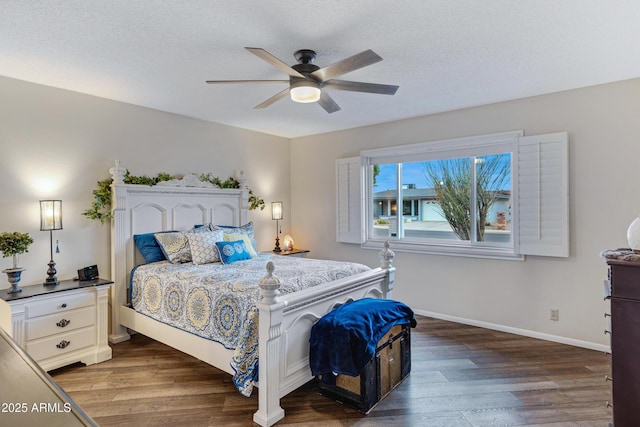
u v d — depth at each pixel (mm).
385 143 4562
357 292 3000
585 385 2604
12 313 2549
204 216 4289
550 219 3365
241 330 2309
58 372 2824
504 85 3174
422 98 3553
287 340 2291
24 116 3021
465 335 3625
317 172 5309
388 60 2623
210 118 4332
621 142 3072
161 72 2850
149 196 3732
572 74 2920
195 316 2705
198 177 4285
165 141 4027
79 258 3354
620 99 3072
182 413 2268
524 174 3496
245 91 3328
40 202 2996
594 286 3217
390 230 4707
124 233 3508
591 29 2166
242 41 2311
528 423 2162
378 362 2404
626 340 1286
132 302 3357
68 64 2682
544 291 3479
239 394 2502
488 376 2756
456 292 4055
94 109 3451
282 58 2559
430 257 4242
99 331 3023
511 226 3770
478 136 3799
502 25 2121
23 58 2568
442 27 2143
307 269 3109
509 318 3691
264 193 5230
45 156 3145
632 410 1273
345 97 3514
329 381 2436
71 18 2016
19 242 2748
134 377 2752
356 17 2023
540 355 3123
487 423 2168
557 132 3342
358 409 2297
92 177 3445
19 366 848
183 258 3527
